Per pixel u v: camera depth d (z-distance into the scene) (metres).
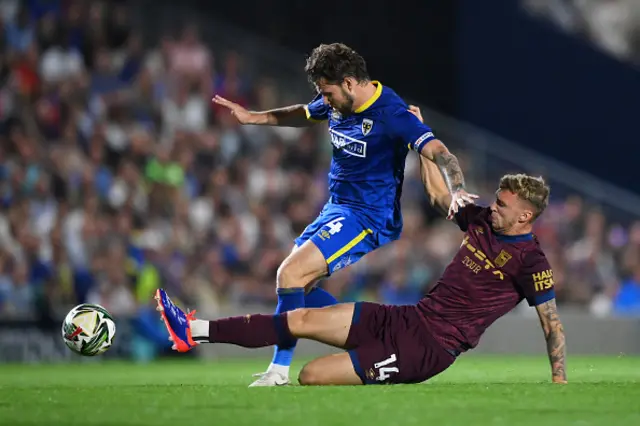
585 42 74.75
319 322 20.44
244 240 53.31
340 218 22.47
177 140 58.31
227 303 50.44
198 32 67.31
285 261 22.02
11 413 15.43
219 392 18.61
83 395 18.36
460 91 73.75
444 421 14.16
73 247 47.94
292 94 67.88
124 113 59.62
